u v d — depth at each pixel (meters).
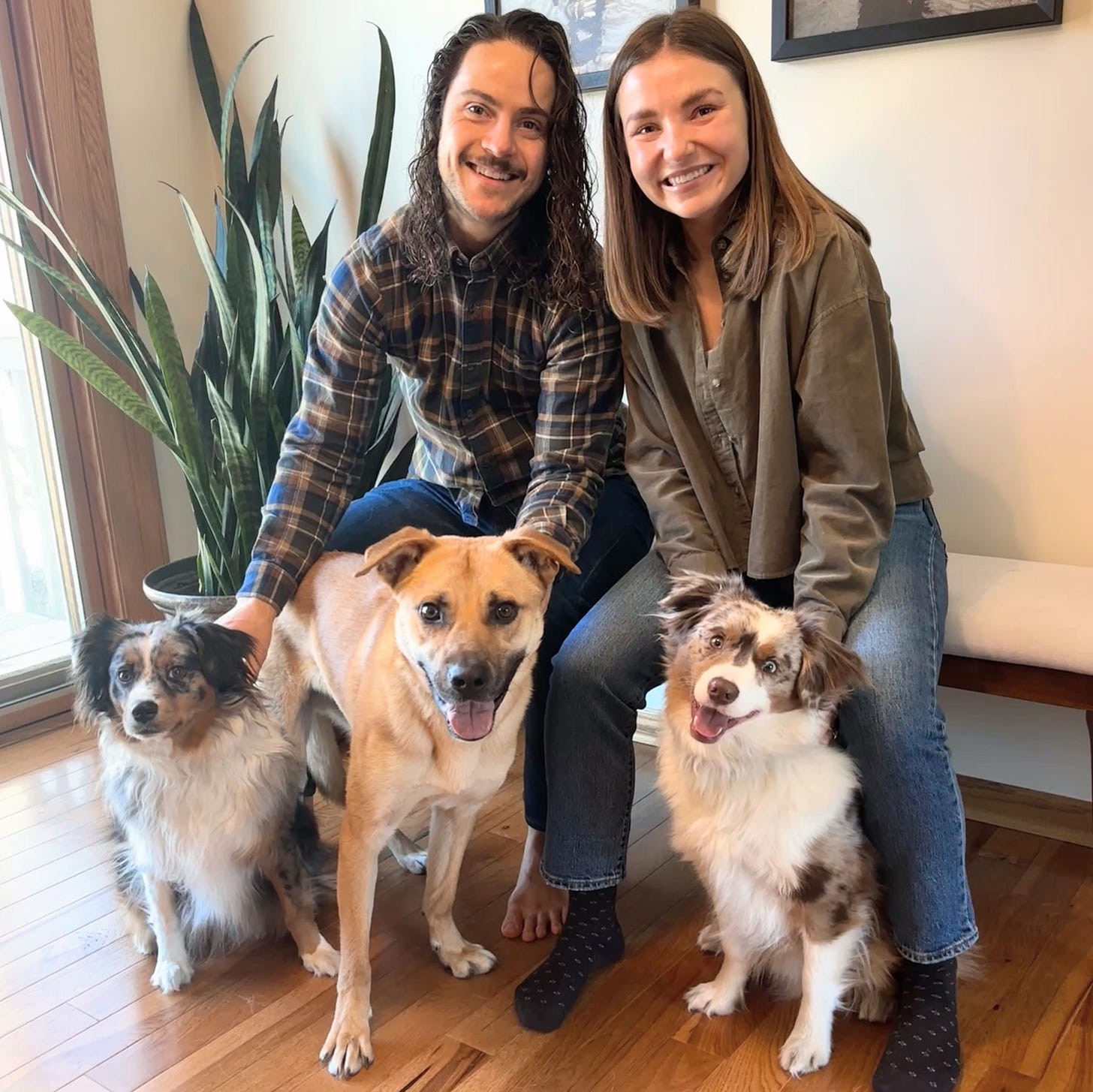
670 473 1.83
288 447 1.97
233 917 1.79
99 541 3.03
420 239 1.86
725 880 1.57
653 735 2.64
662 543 1.82
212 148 3.20
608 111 1.72
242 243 2.61
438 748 1.57
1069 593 1.78
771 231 1.64
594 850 1.70
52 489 3.00
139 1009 1.70
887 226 2.18
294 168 3.11
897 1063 1.46
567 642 1.76
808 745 1.48
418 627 1.52
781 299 1.62
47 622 3.15
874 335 1.64
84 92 2.80
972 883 2.00
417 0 2.73
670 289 1.79
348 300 1.94
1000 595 1.79
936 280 2.15
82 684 1.73
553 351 1.92
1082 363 2.03
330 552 1.99
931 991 1.53
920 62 2.07
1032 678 1.73
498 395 2.01
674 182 1.64
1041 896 1.95
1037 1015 1.62
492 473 2.04
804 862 1.48
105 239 2.90
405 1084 1.51
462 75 1.75
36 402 2.94
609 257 1.77
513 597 1.54
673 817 1.65
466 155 1.76
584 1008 1.67
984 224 2.07
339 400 1.97
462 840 1.74
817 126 2.21
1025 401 2.10
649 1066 1.54
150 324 2.31
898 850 1.51
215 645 1.70
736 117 1.61
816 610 1.54
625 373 1.89
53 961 1.83
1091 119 1.93
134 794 1.70
